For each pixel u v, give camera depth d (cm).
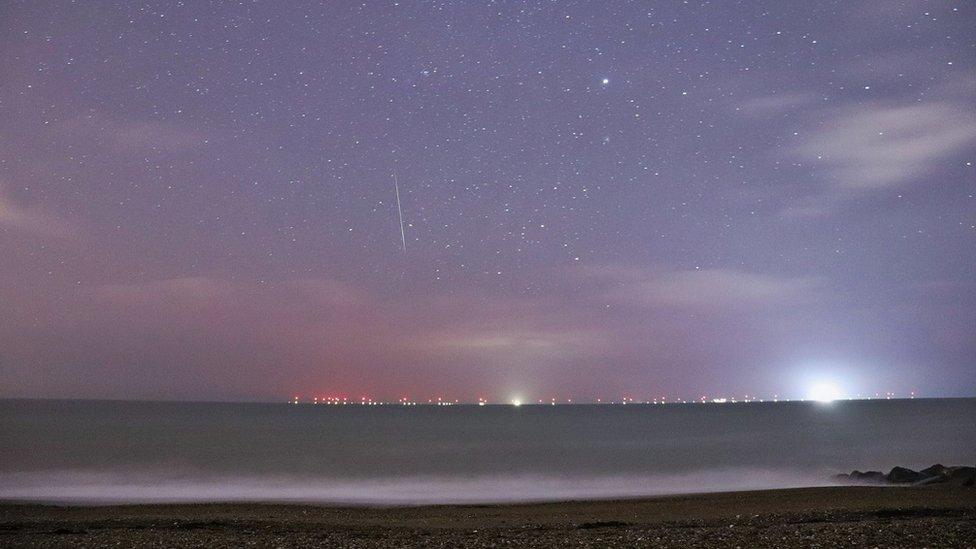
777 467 4622
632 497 2998
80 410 19425
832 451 5900
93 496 3098
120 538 1606
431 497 3136
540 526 1978
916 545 1425
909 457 5353
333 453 5778
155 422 11512
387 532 1805
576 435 8812
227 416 16462
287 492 3334
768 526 1856
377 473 4269
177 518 2136
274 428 10188
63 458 4988
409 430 10094
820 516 2056
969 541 1465
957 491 2908
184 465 4638
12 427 9106
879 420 13712
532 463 4959
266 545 1516
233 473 4191
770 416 17175
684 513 2369
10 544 1496
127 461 4838
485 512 2469
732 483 3722
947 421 13012
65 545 1489
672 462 5003
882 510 2139
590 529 1842
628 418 16462
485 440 7688
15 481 3684
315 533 1780
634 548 1465
